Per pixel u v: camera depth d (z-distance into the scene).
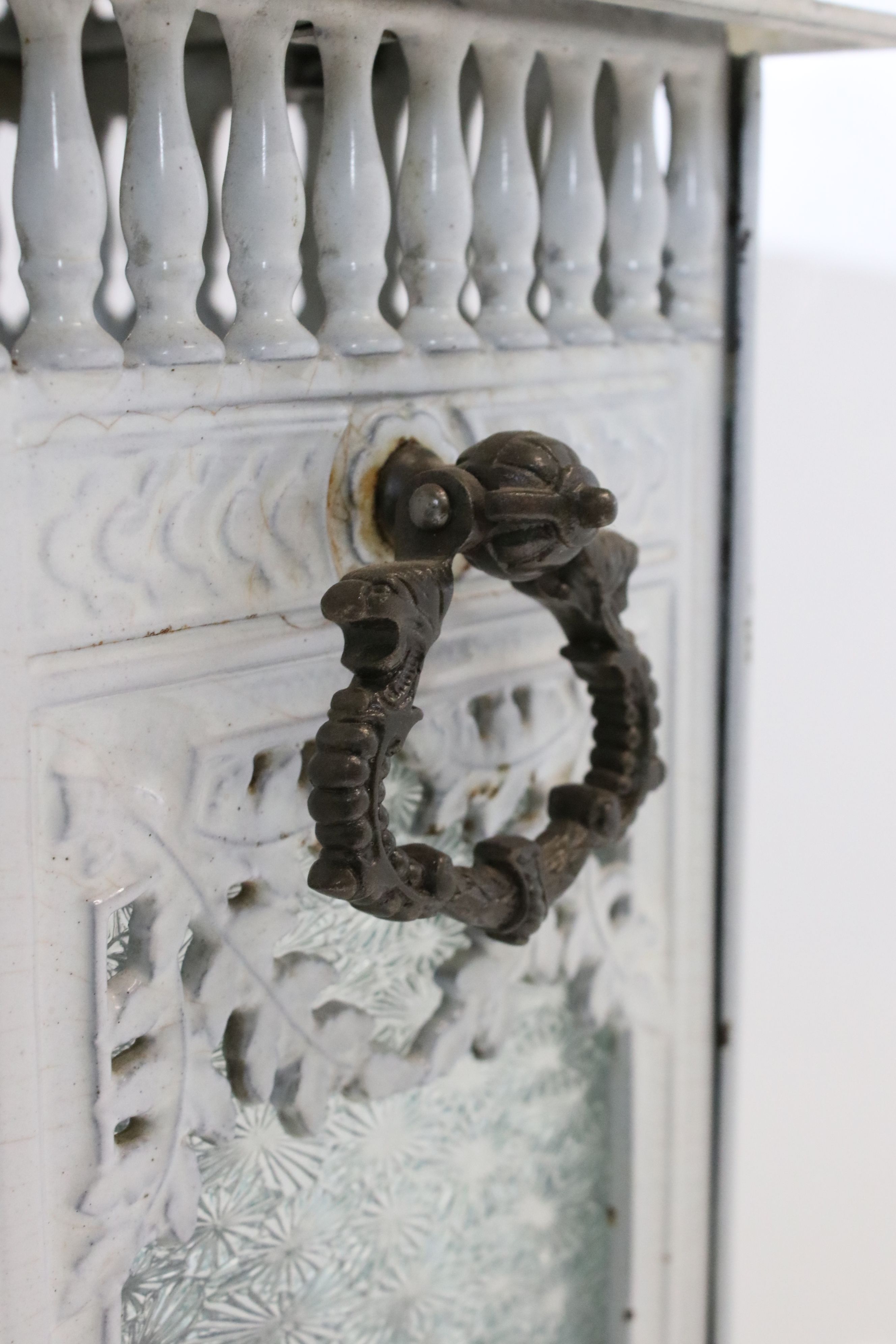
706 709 0.73
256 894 0.61
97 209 0.56
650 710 0.63
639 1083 0.73
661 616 0.71
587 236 0.66
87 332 0.56
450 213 0.62
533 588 0.62
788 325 0.83
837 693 0.86
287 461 0.60
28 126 0.55
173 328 0.57
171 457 0.57
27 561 0.55
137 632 0.57
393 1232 0.68
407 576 0.57
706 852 0.74
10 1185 0.57
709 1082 0.75
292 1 0.58
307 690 0.61
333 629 0.61
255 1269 0.64
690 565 0.71
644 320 0.68
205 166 0.71
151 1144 0.59
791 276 0.83
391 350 0.61
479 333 0.64
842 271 0.84
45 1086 0.57
